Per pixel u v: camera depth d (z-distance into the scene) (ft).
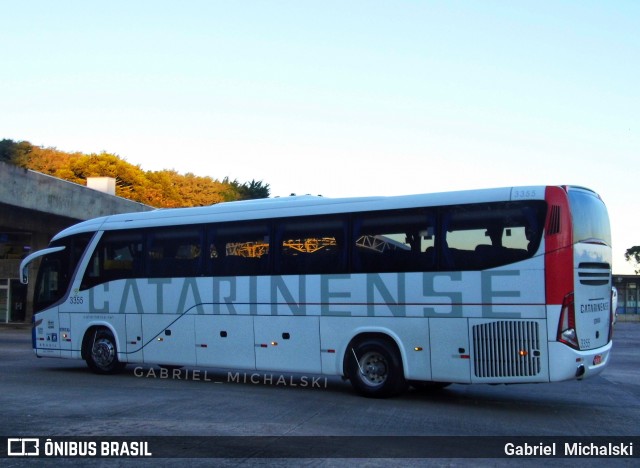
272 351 40.78
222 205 44.60
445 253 35.65
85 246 49.65
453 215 35.73
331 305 38.91
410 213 37.04
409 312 36.37
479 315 34.37
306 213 40.60
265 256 41.70
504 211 34.35
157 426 29.09
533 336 32.94
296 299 40.14
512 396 39.83
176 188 219.61
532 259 33.30
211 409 33.53
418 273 36.29
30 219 112.37
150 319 45.88
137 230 47.39
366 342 37.65
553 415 33.40
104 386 41.93
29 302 121.90
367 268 37.96
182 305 44.55
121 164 200.75
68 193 107.55
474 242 34.94
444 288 35.42
